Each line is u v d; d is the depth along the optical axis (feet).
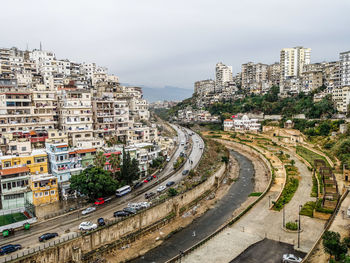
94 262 179.83
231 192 313.53
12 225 188.34
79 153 265.75
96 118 366.43
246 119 641.81
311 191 288.92
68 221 204.54
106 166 276.62
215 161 398.62
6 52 514.68
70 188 238.07
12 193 217.36
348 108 483.10
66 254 174.40
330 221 202.08
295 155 438.40
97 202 234.58
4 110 313.32
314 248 177.47
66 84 443.73
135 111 530.27
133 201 244.22
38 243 173.88
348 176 288.92
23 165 237.66
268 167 398.21
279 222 226.38
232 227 221.87
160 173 329.72
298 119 550.36
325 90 575.79
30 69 517.14
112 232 199.52
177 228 229.66
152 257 189.47
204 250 190.19
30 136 299.38
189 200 273.95
